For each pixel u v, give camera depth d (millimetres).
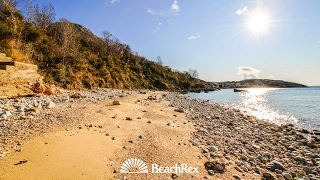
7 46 16328
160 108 14750
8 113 7602
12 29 17906
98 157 4766
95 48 51969
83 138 5840
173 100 24484
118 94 23094
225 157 5844
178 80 88750
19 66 12711
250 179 4562
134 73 65312
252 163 5648
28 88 13352
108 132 6844
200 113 14641
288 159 6301
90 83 28062
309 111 19703
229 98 39688
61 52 25172
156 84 72125
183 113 13570
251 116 15867
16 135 5461
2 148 4594
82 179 3787
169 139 6887
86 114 8898
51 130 6141
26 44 20500
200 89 86750
